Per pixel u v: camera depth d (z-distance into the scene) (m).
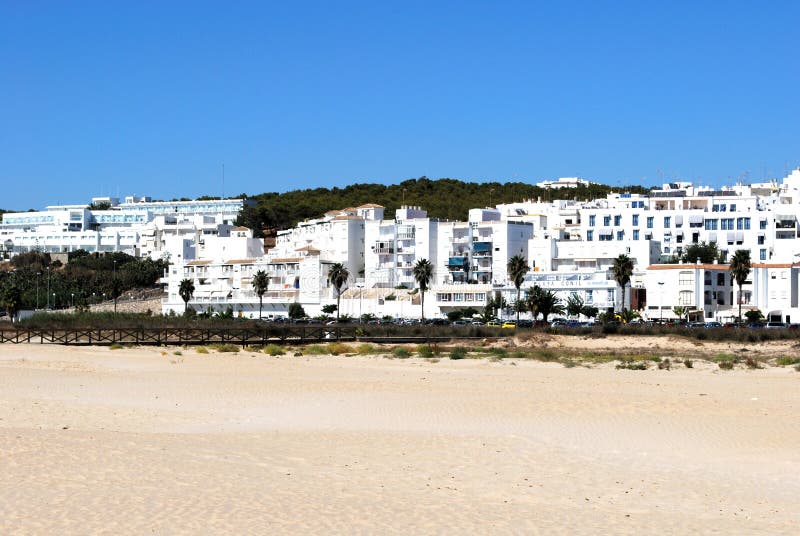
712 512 31.41
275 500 31.39
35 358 93.38
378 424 49.44
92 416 50.38
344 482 34.56
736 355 107.12
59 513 28.97
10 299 191.50
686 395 62.78
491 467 37.97
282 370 85.56
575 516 30.44
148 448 39.78
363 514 29.91
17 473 33.91
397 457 39.69
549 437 45.25
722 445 43.56
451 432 46.62
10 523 27.83
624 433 46.62
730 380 76.38
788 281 175.38
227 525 28.23
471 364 96.31
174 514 29.22
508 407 55.81
